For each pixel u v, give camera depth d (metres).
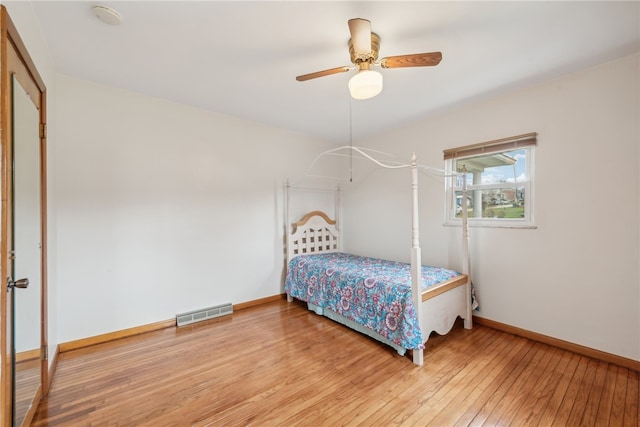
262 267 3.81
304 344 2.59
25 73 1.51
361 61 1.78
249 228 3.68
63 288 2.44
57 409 1.72
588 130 2.30
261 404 1.77
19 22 1.41
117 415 1.67
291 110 3.27
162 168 2.99
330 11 1.62
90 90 2.57
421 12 1.62
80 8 1.61
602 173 2.24
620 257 2.17
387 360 2.30
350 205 4.64
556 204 2.48
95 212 2.61
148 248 2.91
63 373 2.11
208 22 1.72
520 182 2.75
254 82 2.55
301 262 3.70
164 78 2.49
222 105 3.13
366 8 1.59
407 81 2.50
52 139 2.21
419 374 2.09
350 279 2.89
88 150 2.57
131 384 1.98
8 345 1.27
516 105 2.70
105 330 2.65
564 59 2.16
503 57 2.12
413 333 2.23
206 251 3.30
